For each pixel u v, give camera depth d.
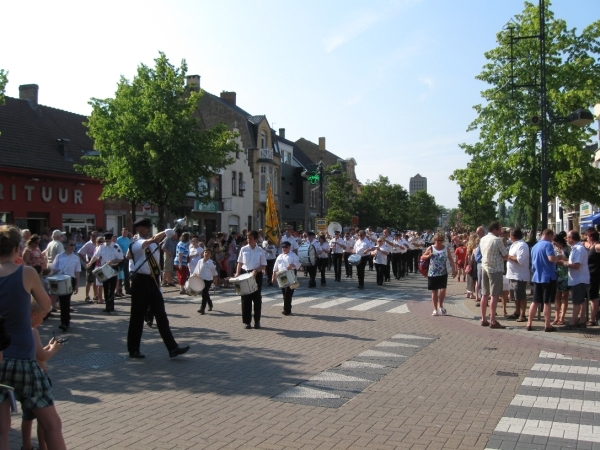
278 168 51.91
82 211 29.70
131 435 5.38
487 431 5.48
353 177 80.31
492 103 18.94
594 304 11.23
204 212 39.72
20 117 29.34
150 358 8.70
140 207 33.22
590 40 18.05
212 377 7.54
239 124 46.78
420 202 89.56
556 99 17.31
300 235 34.00
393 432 5.46
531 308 10.98
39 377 4.11
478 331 10.98
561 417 5.91
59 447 4.14
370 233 24.61
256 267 11.43
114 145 22.44
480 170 18.94
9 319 4.02
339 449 5.03
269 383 7.23
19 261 4.66
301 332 10.95
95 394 6.76
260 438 5.30
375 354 8.95
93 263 14.45
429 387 7.07
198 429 5.54
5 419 3.96
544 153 13.87
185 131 22.64
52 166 28.02
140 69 23.34
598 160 32.75
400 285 20.89
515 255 11.79
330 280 23.31
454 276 23.75
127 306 15.16
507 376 7.61
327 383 7.22
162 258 20.64
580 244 10.98
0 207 25.36
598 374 7.73
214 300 16.44
